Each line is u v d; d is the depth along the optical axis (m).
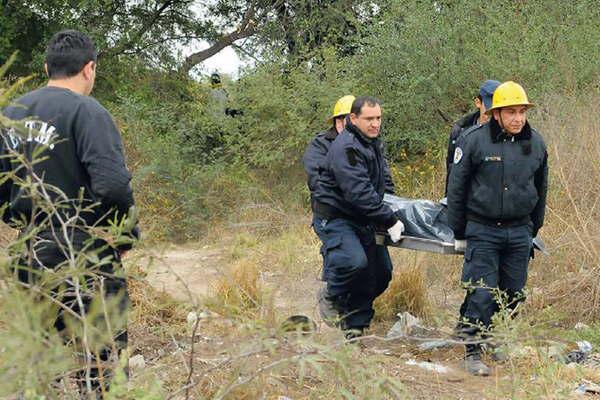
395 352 6.07
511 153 5.60
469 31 12.87
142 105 14.15
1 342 2.17
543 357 4.72
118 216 3.72
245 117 13.59
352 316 6.33
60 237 3.60
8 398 2.75
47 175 3.66
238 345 3.15
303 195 12.91
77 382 3.10
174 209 11.28
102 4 16.00
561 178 7.64
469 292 5.74
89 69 3.86
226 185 12.82
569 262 7.50
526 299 6.43
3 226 4.00
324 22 16.45
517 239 5.73
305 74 13.80
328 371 3.56
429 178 12.10
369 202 5.93
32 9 15.41
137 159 12.80
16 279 2.66
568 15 12.38
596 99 10.19
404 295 7.10
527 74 11.86
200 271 8.56
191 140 14.20
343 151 5.98
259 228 10.48
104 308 2.68
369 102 6.03
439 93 12.61
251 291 6.66
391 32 13.58
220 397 3.01
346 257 6.02
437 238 6.09
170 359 4.02
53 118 3.67
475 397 4.89
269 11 17.70
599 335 6.05
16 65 15.84
